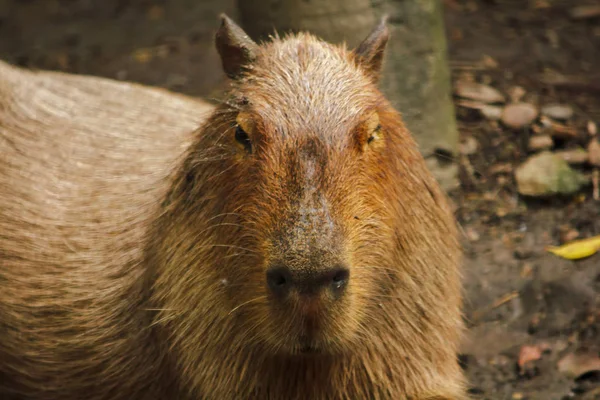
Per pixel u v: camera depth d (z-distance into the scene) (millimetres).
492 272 13266
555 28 20922
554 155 15258
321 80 8602
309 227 7598
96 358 10367
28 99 12266
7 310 10805
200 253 8945
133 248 10258
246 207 8242
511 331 12297
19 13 25156
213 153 8812
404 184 9133
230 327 8969
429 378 9648
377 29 9617
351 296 7918
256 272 8117
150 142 11680
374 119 8547
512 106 16781
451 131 15289
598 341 11797
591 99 17469
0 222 11047
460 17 21781
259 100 8484
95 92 12867
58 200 11203
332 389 9328
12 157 11539
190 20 23359
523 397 11281
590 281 12633
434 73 14859
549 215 14398
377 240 8492
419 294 9352
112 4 25172
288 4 13711
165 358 9781
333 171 7957
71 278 10586
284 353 8758
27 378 10961
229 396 9328
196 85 19391
